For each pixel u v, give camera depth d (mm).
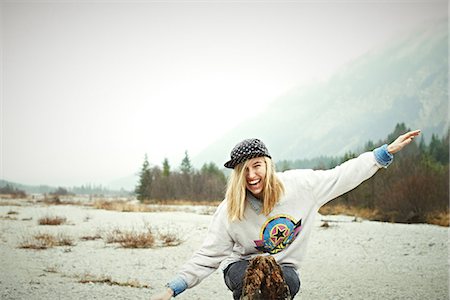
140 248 11055
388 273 8273
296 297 6387
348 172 3590
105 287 6805
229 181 3648
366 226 16234
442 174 21375
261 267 3197
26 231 14414
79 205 30438
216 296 6305
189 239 12719
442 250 11148
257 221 3631
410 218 19250
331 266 8992
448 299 6340
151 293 6441
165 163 35781
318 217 20297
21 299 6023
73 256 9844
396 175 23750
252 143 3525
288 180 3629
